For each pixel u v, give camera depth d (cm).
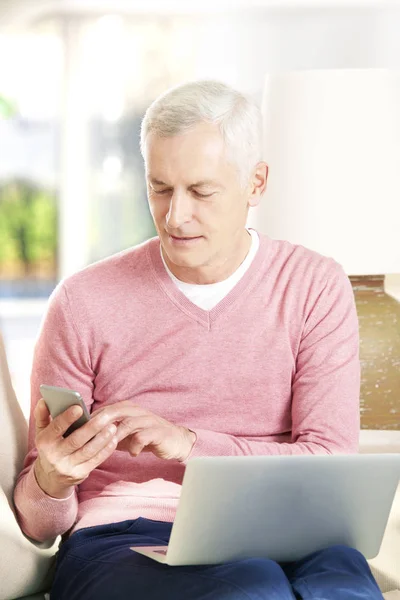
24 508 186
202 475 154
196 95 191
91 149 959
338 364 207
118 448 182
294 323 209
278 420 209
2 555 179
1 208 997
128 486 199
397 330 299
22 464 203
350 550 171
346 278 217
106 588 167
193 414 205
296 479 162
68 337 204
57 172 988
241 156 195
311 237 289
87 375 207
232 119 193
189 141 189
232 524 163
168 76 951
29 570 186
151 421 178
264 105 299
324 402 204
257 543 169
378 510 175
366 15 918
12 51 968
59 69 965
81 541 184
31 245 1001
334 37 925
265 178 207
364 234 288
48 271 1006
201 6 930
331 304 211
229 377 205
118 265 210
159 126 191
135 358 206
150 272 207
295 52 932
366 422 300
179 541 161
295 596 163
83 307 205
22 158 989
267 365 206
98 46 950
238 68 941
